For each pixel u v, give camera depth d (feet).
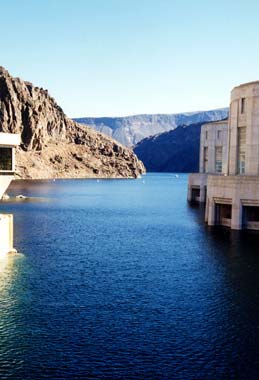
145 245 185.37
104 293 118.11
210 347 86.48
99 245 185.37
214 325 96.78
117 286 124.57
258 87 213.05
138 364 79.87
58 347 85.81
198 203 389.80
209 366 79.51
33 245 181.68
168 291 120.47
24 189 591.37
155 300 112.78
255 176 202.28
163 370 77.97
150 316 101.60
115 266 148.05
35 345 86.48
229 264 150.41
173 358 82.12
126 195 534.37
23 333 91.81
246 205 206.49
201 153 396.37
